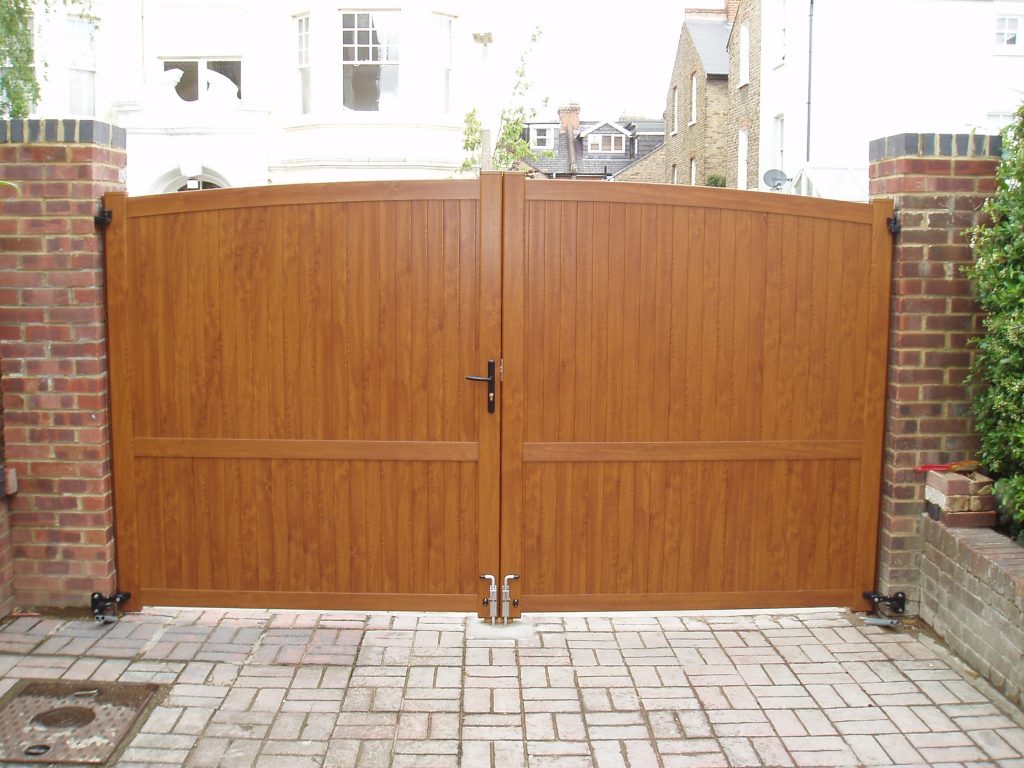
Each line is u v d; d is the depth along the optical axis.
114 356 4.82
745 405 4.91
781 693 4.15
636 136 47.97
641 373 4.85
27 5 10.12
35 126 4.61
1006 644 4.12
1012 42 15.65
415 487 4.87
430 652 4.51
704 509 4.95
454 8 16.27
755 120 20.34
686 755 3.64
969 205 4.80
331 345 4.81
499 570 4.90
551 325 4.79
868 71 15.61
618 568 4.95
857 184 14.99
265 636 4.67
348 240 4.76
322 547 4.93
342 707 3.97
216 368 4.85
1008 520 4.71
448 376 4.80
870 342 4.92
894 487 4.91
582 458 4.86
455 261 4.75
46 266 4.68
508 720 3.88
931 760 3.63
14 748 3.63
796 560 5.03
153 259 4.80
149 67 16.36
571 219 4.75
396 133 15.77
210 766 3.53
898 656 4.54
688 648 4.60
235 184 16.00
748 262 4.84
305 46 16.12
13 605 4.88
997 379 4.52
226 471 4.90
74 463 4.79
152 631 4.71
